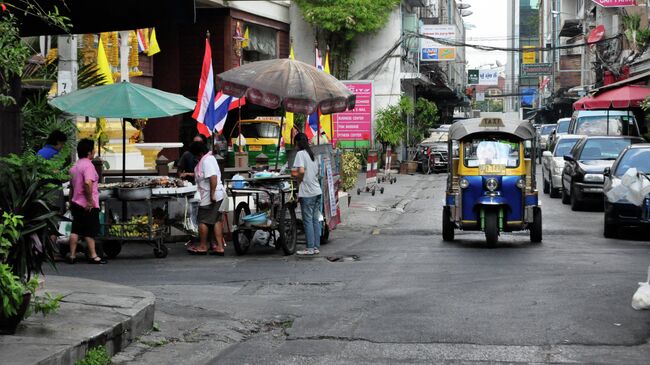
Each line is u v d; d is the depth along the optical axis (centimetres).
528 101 13100
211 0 3634
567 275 1308
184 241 1858
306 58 4625
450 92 6738
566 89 6900
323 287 1234
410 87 5481
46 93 1700
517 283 1237
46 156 1430
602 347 859
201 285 1258
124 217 1588
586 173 2461
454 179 1775
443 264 1457
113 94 1636
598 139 2623
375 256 1586
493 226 1667
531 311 1031
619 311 1028
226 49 3791
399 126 4594
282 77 1798
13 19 881
